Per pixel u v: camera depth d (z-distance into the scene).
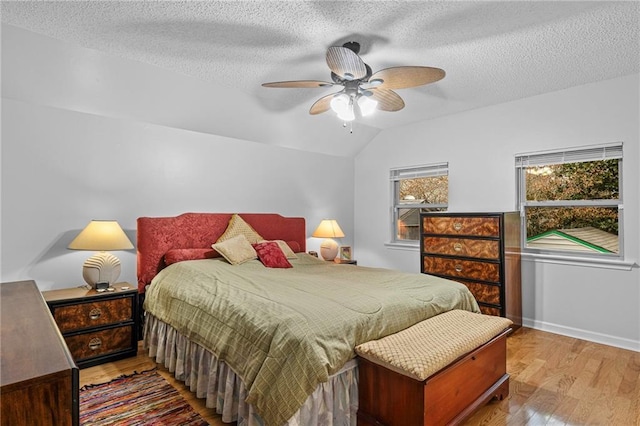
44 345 1.08
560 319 3.38
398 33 2.25
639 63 2.74
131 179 3.21
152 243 3.17
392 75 2.15
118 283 3.02
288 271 3.05
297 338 1.59
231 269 2.91
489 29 2.21
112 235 2.73
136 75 2.83
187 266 2.88
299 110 3.90
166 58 2.65
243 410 1.75
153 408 2.04
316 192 4.84
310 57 2.61
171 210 3.46
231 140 3.93
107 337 2.65
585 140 3.20
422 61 2.67
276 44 2.41
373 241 5.11
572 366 2.63
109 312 2.67
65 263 2.86
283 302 1.95
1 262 2.59
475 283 3.46
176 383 2.34
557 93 3.37
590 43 2.40
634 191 2.97
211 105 3.40
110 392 2.21
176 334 2.45
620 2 1.92
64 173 2.86
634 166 2.96
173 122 3.41
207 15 2.07
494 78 3.04
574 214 3.38
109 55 2.60
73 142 2.90
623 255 3.04
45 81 2.61
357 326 1.79
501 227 3.27
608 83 3.08
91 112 2.98
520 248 3.64
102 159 3.05
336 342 1.67
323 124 4.33
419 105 3.82
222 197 3.85
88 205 2.97
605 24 2.15
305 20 2.11
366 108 2.40
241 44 2.42
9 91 2.57
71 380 0.91
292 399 1.50
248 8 2.00
